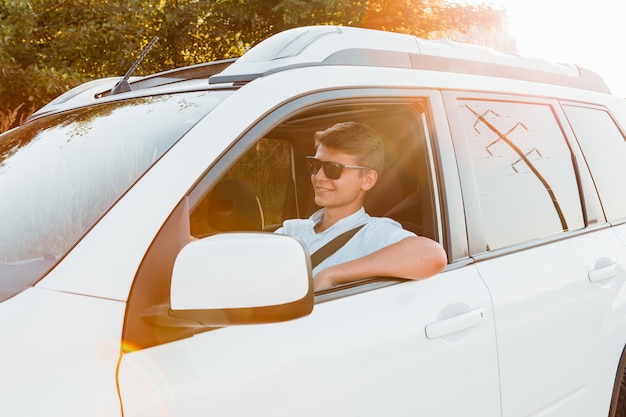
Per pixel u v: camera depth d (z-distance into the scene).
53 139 2.08
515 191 2.45
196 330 1.44
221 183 2.68
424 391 1.83
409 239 1.98
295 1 10.95
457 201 2.14
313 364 1.58
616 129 3.28
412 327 1.84
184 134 1.63
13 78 7.92
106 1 9.37
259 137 1.65
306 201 3.30
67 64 9.33
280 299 1.29
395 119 2.32
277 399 1.49
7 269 1.46
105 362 1.28
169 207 1.43
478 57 2.58
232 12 11.86
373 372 1.70
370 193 2.58
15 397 1.17
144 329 1.33
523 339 2.19
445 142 2.16
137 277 1.35
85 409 1.22
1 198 1.79
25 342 1.23
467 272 2.11
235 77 1.86
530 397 2.23
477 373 2.01
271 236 1.37
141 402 1.28
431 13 12.90
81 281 1.35
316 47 1.96
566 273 2.46
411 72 2.17
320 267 2.25
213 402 1.38
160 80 2.59
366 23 12.13
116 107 2.12
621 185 3.15
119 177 1.65
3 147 2.19
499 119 2.48
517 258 2.32
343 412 1.62
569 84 3.12
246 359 1.47
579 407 2.49
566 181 2.77
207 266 1.27
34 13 8.30
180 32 11.59
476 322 2.01
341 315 1.72
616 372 2.72
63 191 1.71
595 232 2.80
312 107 1.80
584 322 2.50
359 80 1.96
